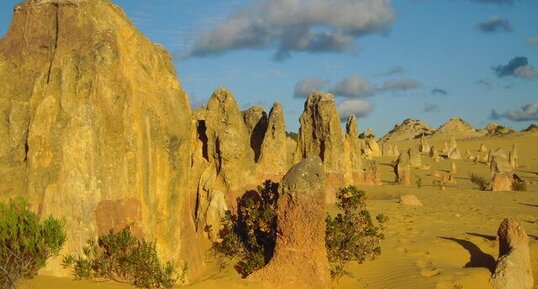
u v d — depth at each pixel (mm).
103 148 11938
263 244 14625
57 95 12148
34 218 10820
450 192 34031
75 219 11711
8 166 12523
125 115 12062
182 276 12562
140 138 12281
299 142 28516
